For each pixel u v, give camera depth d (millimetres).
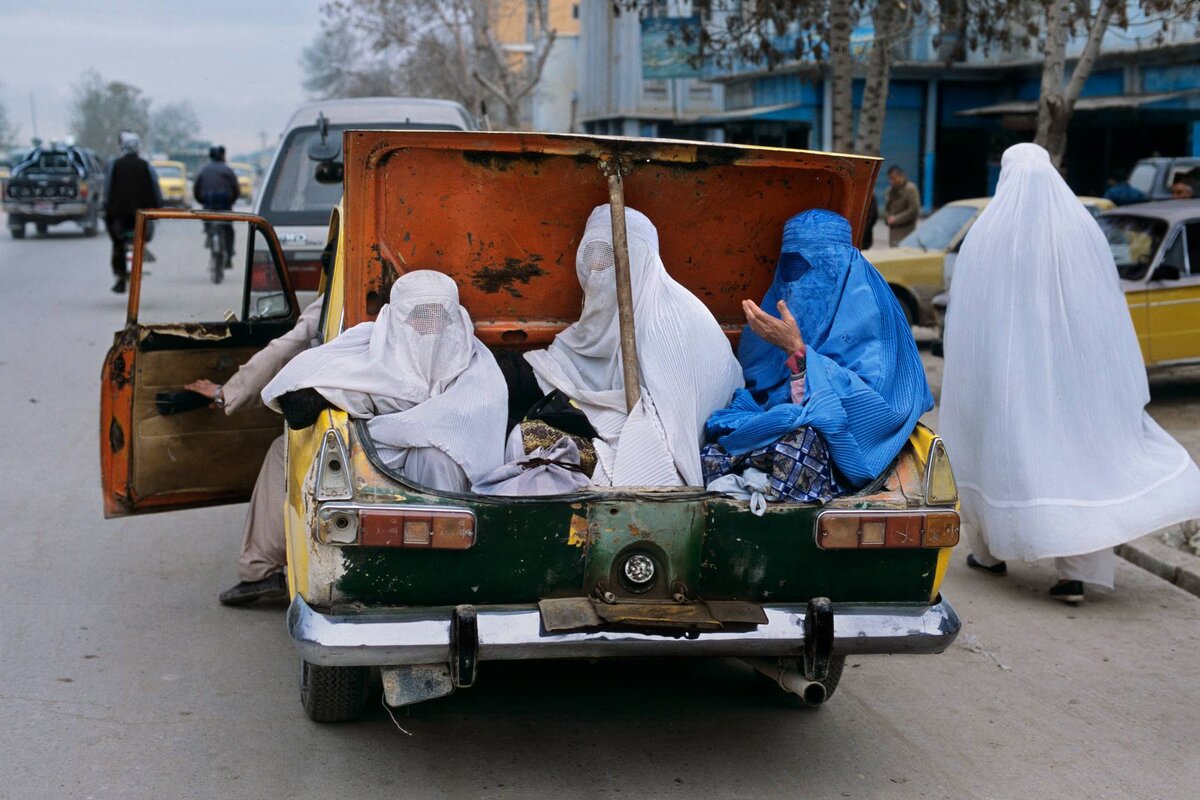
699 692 4785
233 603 5605
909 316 13039
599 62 37906
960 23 12930
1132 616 5844
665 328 4234
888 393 4141
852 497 3816
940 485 3863
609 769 4074
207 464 5543
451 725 4395
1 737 4191
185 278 9078
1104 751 4352
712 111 36969
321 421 3867
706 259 4828
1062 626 5691
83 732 4254
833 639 3744
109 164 17656
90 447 8648
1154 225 10297
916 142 28219
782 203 4715
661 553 3709
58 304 16875
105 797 3789
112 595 5730
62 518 6980
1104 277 5746
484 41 35094
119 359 5270
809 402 3914
